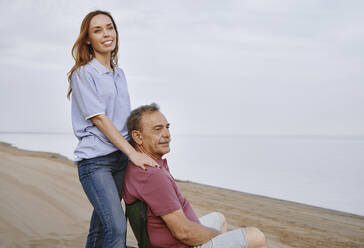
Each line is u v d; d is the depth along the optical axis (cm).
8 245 361
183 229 233
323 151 3903
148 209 239
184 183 1067
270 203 795
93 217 293
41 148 2977
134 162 240
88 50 286
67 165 1151
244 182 1303
